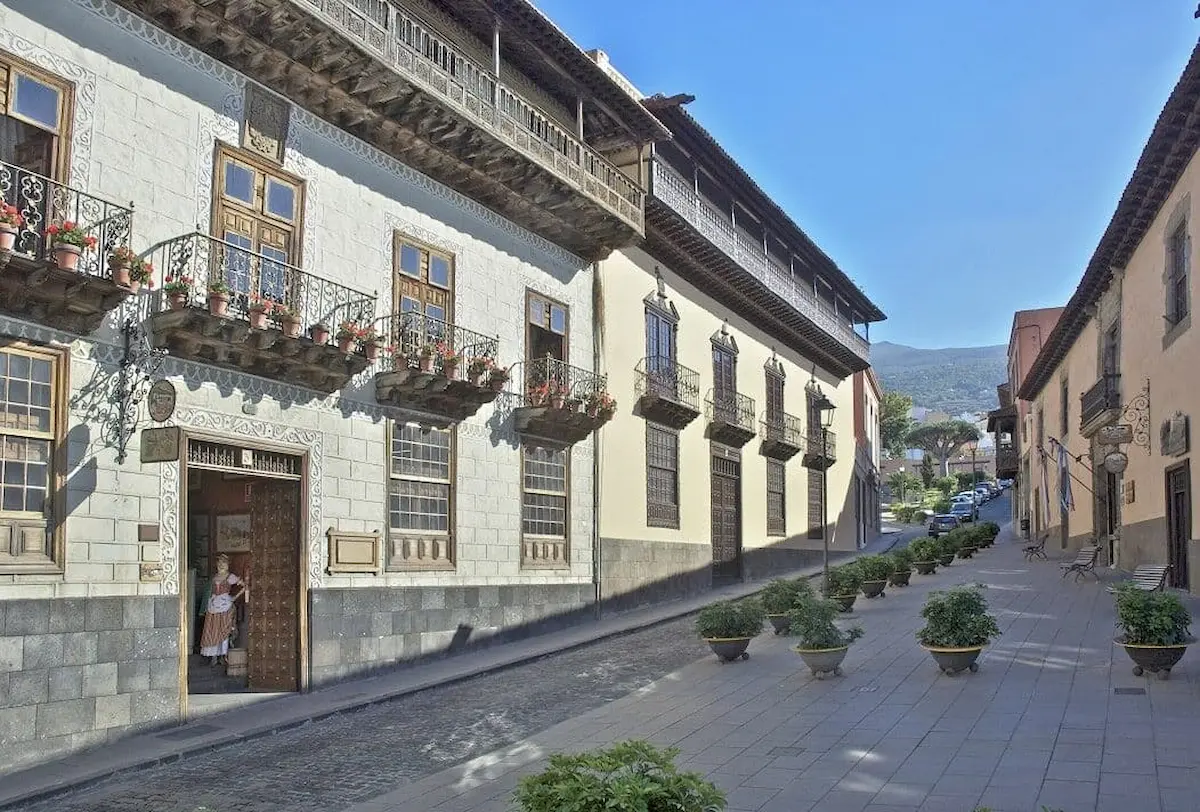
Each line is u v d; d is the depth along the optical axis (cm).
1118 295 2456
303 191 1478
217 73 1355
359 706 1330
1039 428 4159
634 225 2200
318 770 1020
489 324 1891
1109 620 1653
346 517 1520
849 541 4228
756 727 1074
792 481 3544
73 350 1138
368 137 1617
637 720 1155
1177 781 775
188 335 1235
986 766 853
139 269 1137
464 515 1778
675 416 2616
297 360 1388
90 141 1180
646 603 2411
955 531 3456
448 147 1723
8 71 1105
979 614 1288
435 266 1759
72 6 1174
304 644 1417
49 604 1078
